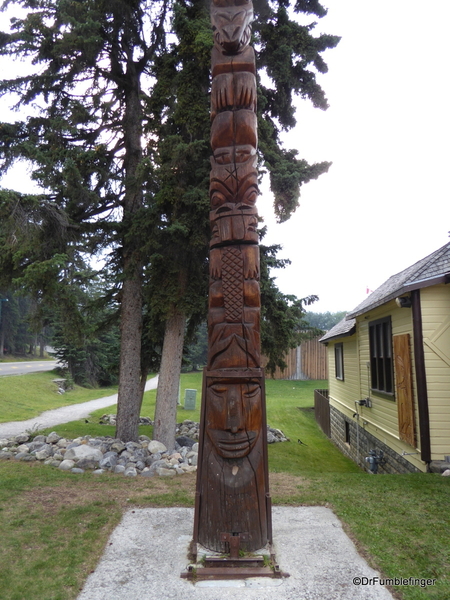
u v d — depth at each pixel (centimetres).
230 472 407
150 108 916
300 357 3042
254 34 873
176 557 408
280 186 859
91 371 3191
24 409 1641
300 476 705
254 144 458
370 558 404
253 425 413
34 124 998
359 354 1186
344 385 1376
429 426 730
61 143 986
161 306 860
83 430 1155
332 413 1543
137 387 985
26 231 825
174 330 943
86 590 351
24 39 922
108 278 1048
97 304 1062
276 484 654
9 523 479
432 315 752
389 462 934
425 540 438
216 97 460
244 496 404
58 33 934
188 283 883
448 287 755
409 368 778
